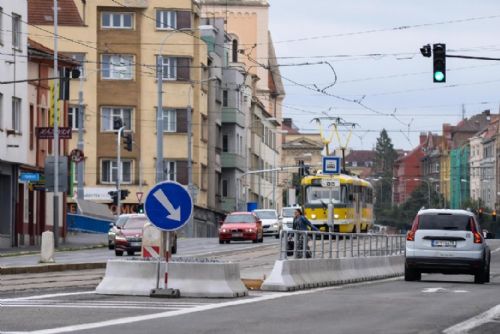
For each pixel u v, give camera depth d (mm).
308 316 33281
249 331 28172
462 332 28891
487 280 60438
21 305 35375
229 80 188625
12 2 104938
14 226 107000
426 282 59562
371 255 66875
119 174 144250
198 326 29188
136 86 154375
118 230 90375
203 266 41250
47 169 102875
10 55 104250
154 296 40344
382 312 35250
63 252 96625
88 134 153250
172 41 155625
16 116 107562
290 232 49250
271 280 47438
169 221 39281
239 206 192750
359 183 130375
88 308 34438
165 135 156750
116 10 153625
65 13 151875
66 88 102875
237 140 190750
